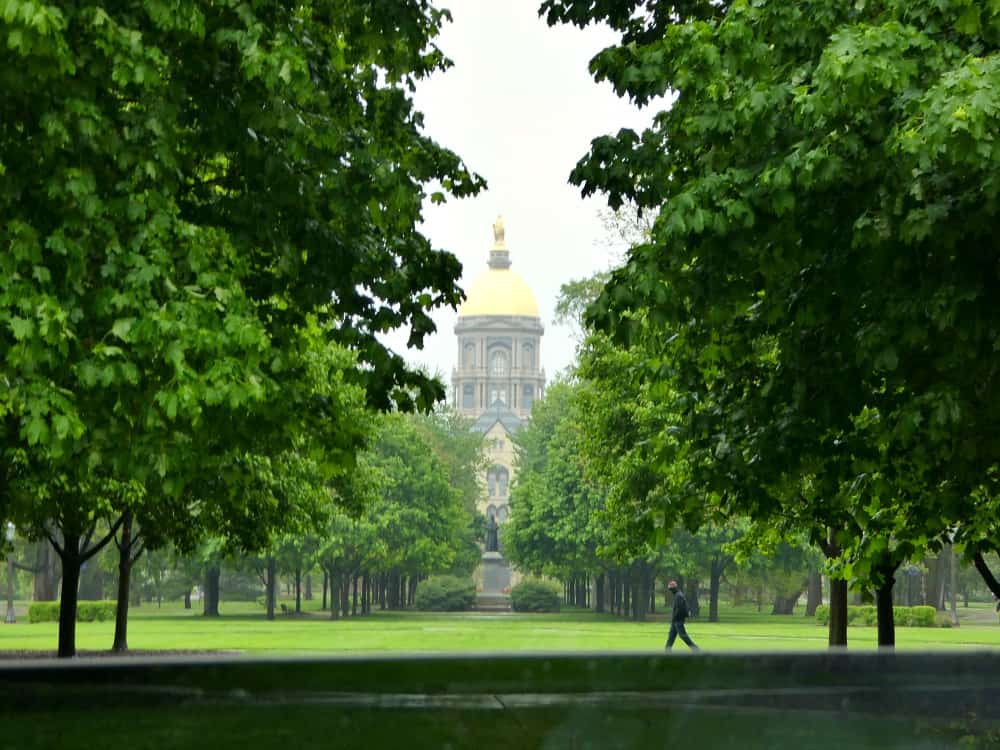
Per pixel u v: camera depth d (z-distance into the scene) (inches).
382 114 793.6
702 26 580.1
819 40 566.9
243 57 602.2
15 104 564.1
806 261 588.1
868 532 826.8
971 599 7116.1
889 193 532.1
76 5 550.6
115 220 595.2
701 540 3887.8
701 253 585.3
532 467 5536.4
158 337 577.0
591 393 1632.6
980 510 818.8
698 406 755.4
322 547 3730.3
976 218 513.0
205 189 732.0
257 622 3575.3
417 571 5000.0
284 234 712.4
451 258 772.6
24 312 548.7
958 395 565.0
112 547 4079.7
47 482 1122.7
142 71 547.2
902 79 499.8
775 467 684.7
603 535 3892.7
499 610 5674.2
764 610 6127.0
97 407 637.9
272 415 730.2
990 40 539.2
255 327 599.5
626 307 600.4
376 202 760.3
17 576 5344.5
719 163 585.9
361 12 763.4
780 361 677.9
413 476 4473.4
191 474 665.6
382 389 752.3
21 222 556.4
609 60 676.1
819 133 543.5
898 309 558.9
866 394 658.8
